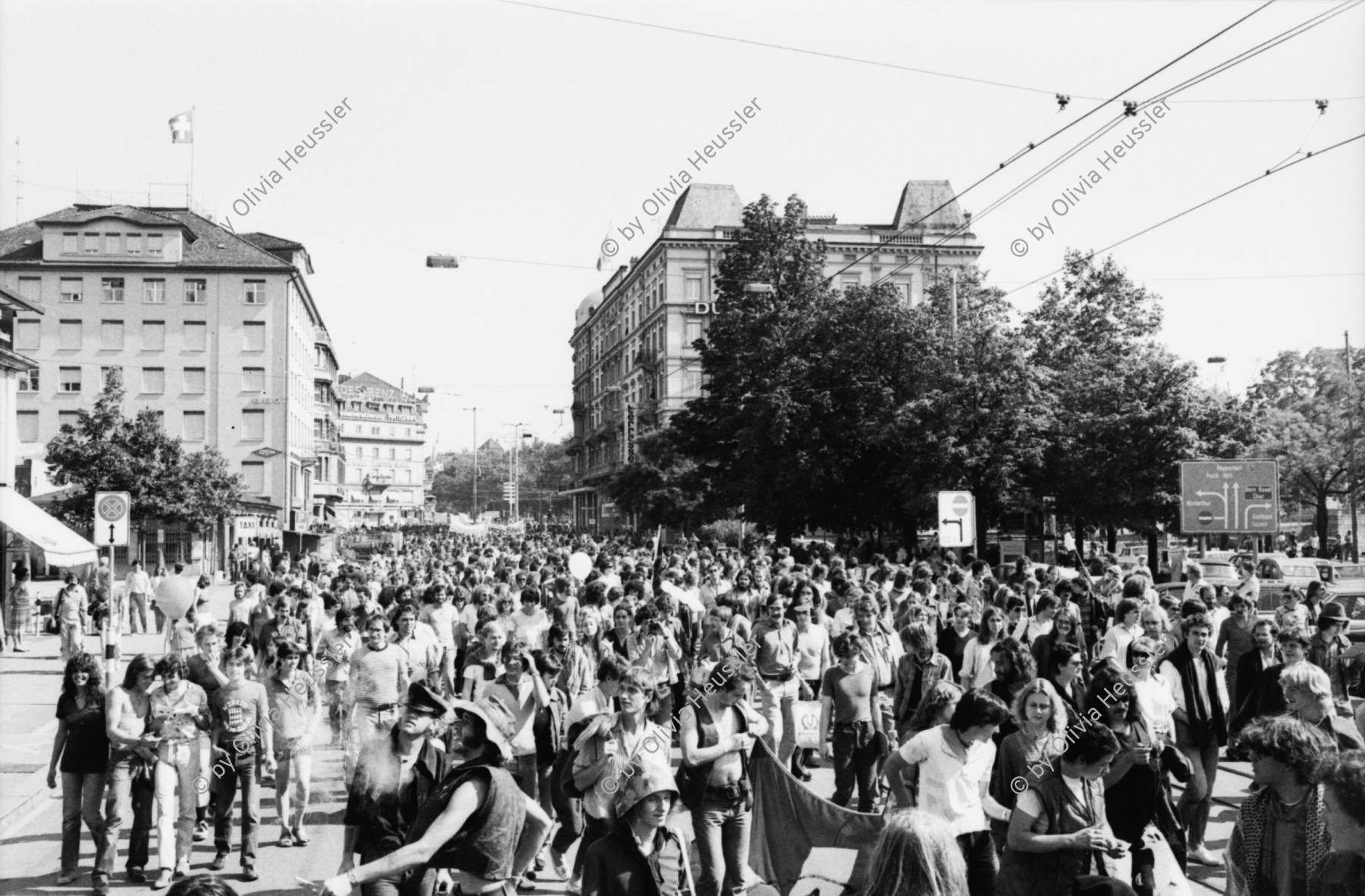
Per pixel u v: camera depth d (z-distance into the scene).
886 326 38.91
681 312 82.31
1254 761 5.27
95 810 8.16
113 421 39.47
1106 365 40.38
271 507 61.28
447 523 118.62
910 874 3.62
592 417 124.19
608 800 6.38
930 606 14.66
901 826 3.70
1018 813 5.66
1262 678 8.84
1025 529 40.50
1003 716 5.96
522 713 8.67
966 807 6.16
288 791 9.76
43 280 63.69
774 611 10.94
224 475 42.66
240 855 9.03
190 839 8.39
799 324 43.16
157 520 41.09
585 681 10.48
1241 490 17.62
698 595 17.56
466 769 4.83
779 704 10.70
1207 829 9.37
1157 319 43.09
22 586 25.45
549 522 144.50
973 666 10.49
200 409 64.75
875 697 9.52
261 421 65.12
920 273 81.81
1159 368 37.62
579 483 124.94
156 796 8.27
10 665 22.33
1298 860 5.16
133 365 64.38
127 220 63.97
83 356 63.91
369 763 5.57
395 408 164.75
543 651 9.67
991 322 34.72
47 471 39.38
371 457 161.25
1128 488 36.25
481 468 190.75
